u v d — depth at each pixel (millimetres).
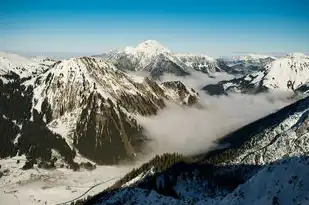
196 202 165375
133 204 170125
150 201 169875
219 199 152625
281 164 138625
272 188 131500
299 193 124688
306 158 135875
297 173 131125
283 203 124188
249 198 137750
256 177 141750
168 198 170375
